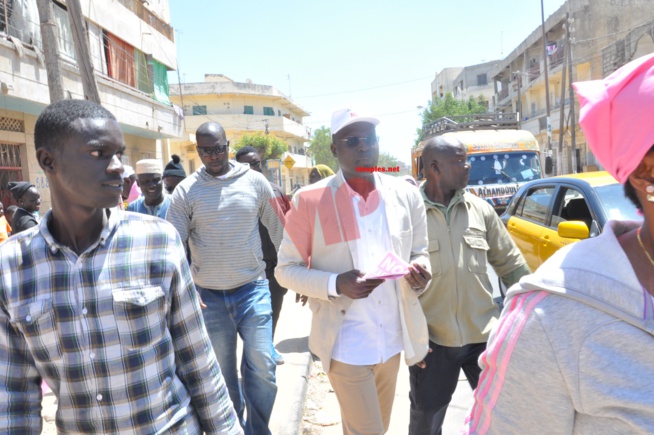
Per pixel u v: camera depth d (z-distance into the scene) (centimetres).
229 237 304
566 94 2852
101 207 140
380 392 236
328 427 354
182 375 159
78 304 138
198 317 159
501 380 97
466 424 110
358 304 219
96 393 138
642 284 88
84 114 138
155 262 146
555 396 89
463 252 256
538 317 90
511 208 616
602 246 91
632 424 81
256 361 292
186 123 4059
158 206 417
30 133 1135
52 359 138
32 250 140
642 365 83
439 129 1333
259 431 288
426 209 261
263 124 4138
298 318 603
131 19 1642
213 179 310
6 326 139
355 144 199
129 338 140
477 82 4919
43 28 695
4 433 133
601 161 91
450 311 250
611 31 2641
